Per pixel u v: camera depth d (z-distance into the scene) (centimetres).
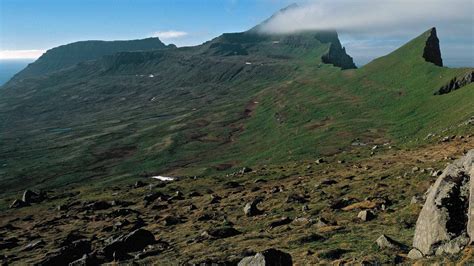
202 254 3756
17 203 10394
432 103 16500
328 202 5334
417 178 5469
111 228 6369
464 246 2200
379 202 4619
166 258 3806
